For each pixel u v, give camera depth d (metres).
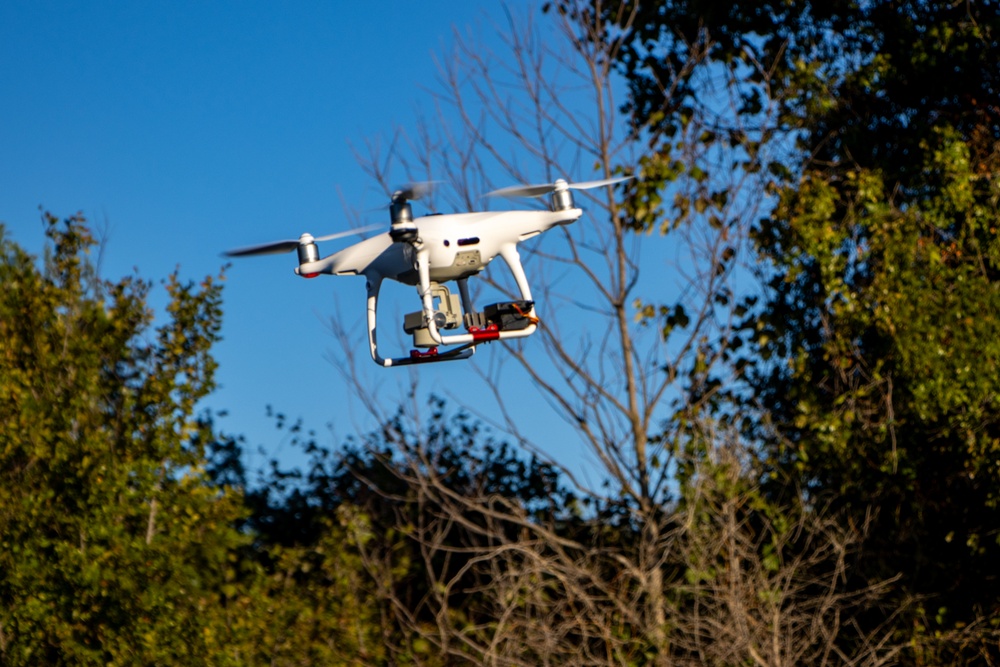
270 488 32.56
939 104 26.38
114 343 25.86
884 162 25.70
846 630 25.12
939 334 23.42
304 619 25.17
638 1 26.95
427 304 12.91
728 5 26.83
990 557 24.31
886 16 26.62
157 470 25.11
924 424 23.80
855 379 25.03
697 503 22.53
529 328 13.20
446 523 30.16
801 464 24.34
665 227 25.50
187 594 23.89
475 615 28.73
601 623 21.72
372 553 27.94
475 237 12.89
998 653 24.16
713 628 21.41
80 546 23.75
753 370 25.91
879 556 25.12
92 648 23.34
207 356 25.88
